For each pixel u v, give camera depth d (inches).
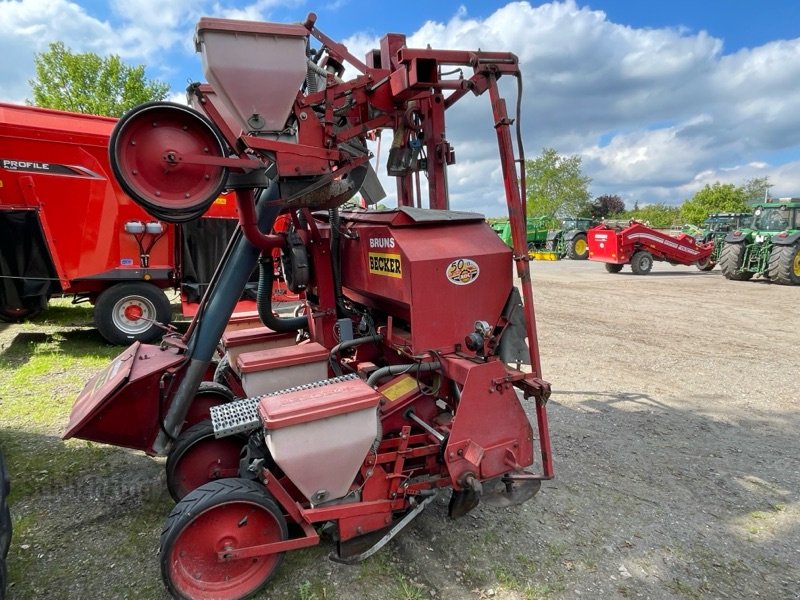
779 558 104.0
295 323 142.6
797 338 290.8
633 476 136.3
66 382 211.3
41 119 244.7
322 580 95.6
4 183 239.8
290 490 101.0
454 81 108.2
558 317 356.8
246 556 88.5
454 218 109.5
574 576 98.2
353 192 117.3
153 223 266.5
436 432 103.4
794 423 172.2
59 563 101.5
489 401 100.5
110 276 262.2
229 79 86.9
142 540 109.1
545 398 105.3
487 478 101.7
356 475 96.2
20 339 285.0
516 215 107.7
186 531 86.4
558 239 938.7
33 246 249.1
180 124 87.3
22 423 169.2
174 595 85.8
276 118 92.0
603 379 219.0
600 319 349.4
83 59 1078.4
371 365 127.4
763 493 128.4
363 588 93.8
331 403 88.5
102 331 262.2
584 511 119.7
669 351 264.2
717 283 547.5
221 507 87.1
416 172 136.5
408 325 125.8
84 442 156.2
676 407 186.4
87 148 251.0
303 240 132.8
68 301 417.7
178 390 112.3
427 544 106.7
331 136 99.5
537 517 117.0
